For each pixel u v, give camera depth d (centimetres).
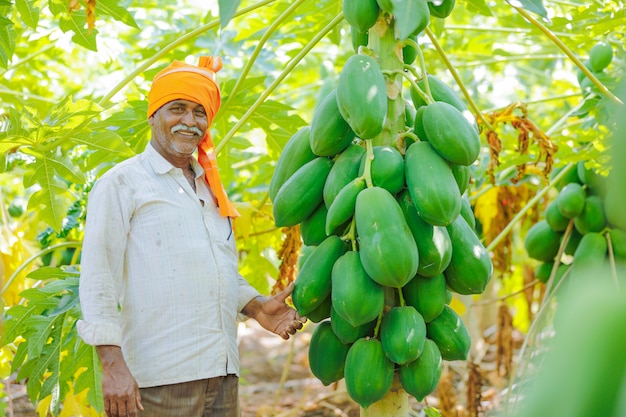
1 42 330
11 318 319
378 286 234
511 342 457
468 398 435
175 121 272
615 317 54
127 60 492
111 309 257
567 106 531
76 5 251
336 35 416
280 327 288
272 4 443
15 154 376
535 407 54
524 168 375
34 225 473
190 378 263
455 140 231
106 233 259
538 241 412
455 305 447
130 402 253
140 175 270
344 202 236
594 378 53
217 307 271
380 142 254
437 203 226
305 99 666
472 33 590
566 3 420
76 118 309
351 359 245
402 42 254
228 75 559
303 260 307
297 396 575
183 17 518
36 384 317
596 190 382
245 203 387
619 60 411
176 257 265
